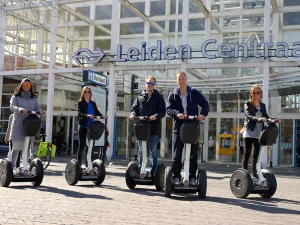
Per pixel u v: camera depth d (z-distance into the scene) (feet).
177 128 22.27
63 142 70.90
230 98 62.90
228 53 50.03
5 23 65.00
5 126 74.43
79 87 71.46
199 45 68.44
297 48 47.44
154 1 70.90
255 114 23.67
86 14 74.13
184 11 53.52
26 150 24.53
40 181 24.91
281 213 18.52
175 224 15.62
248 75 63.52
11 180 24.07
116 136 68.03
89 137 25.41
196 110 22.49
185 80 22.49
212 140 63.16
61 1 59.41
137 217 16.71
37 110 25.66
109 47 72.95
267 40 50.11
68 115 71.00
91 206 18.83
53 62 60.39
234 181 23.26
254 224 16.03
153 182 25.04
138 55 53.83
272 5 57.41
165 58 52.65
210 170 45.91
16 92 25.04
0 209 17.60
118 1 57.00
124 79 54.44
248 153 23.79
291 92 57.98
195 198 22.25
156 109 24.54
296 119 58.08
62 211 17.49
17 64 70.54
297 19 62.75
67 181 26.43
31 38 74.59
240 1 63.93
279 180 36.47
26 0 43.80
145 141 24.38
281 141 58.80
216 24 64.39
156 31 72.02
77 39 75.31
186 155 21.52
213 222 16.17
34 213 16.96
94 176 26.53
